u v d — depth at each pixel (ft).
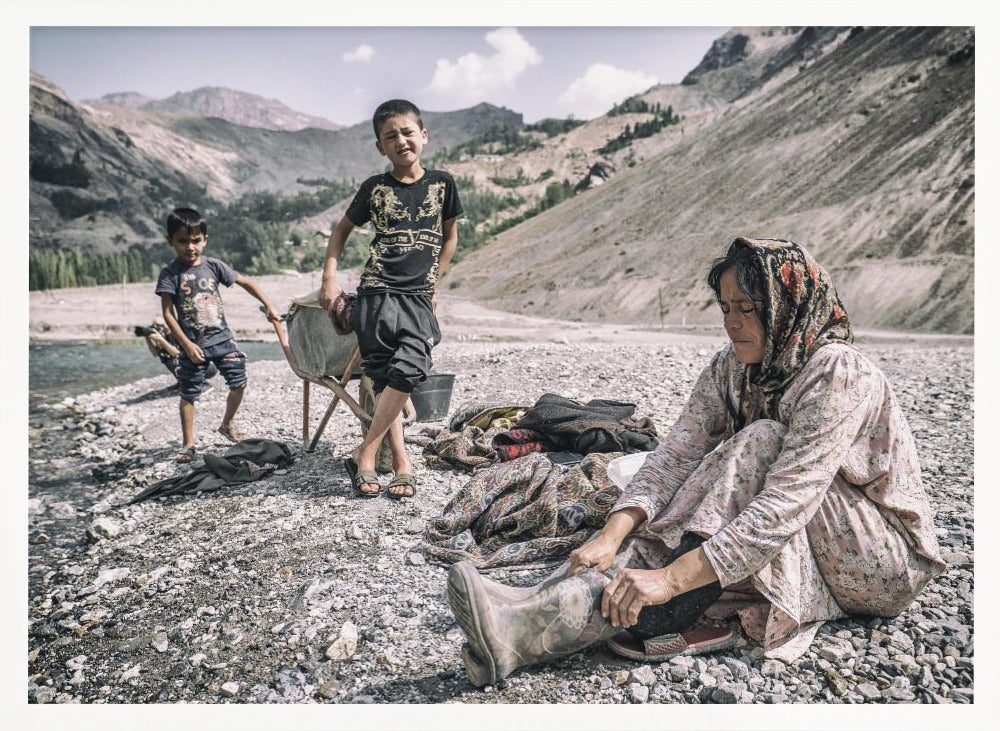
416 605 9.61
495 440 14.92
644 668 7.89
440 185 14.02
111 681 8.52
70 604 10.41
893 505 7.77
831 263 157.48
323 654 8.66
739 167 251.80
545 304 213.05
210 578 10.85
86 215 622.54
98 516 14.37
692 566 7.23
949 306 119.96
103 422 24.89
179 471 17.11
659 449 8.47
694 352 31.55
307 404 17.11
